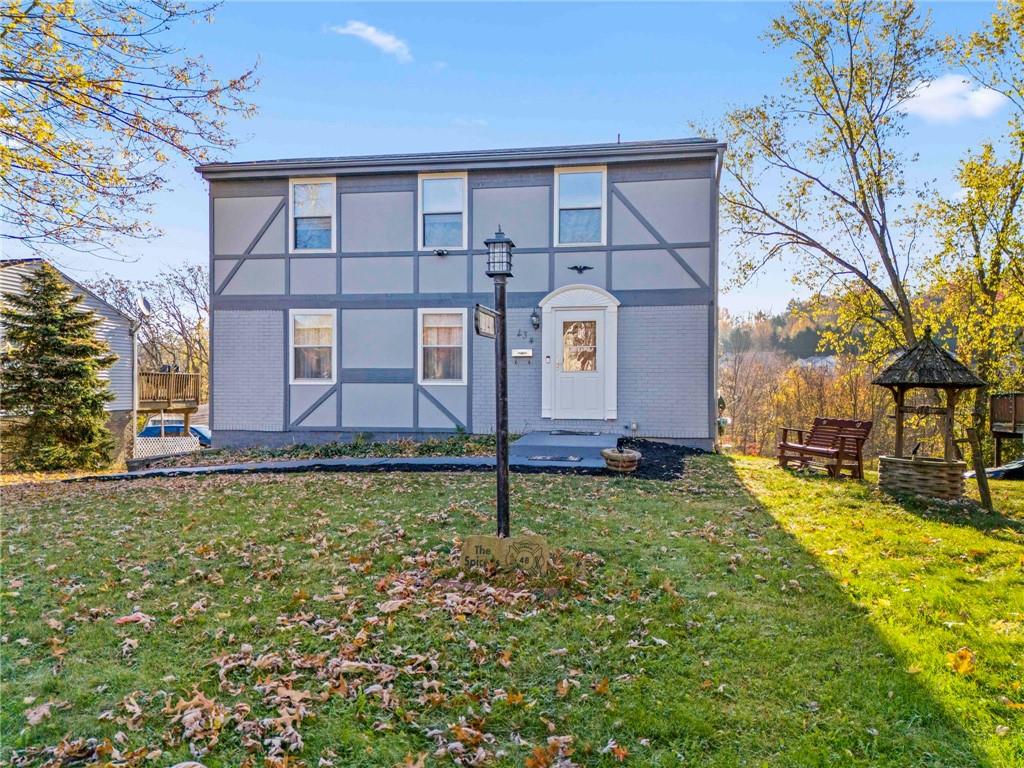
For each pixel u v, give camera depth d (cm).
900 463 698
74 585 407
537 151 1097
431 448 1076
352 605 362
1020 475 1056
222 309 1215
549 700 263
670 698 263
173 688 274
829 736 236
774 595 378
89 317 1382
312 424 1202
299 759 226
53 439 1292
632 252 1099
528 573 408
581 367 1120
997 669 282
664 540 496
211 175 1182
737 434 3170
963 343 1407
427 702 262
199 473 930
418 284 1167
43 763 223
